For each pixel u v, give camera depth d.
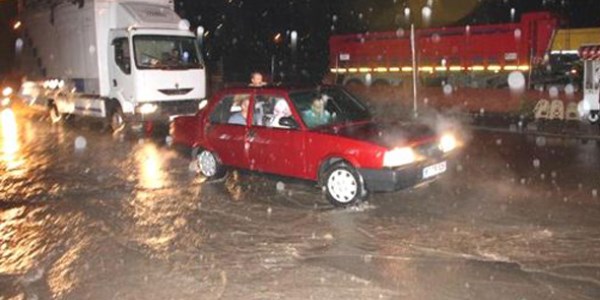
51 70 19.23
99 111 16.55
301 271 5.55
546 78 21.80
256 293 5.06
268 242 6.44
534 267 5.46
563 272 5.32
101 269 5.75
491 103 20.38
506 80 23.19
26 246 6.56
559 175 9.61
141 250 6.28
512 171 10.05
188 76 15.77
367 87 24.56
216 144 9.37
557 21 21.98
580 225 6.70
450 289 5.03
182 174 10.34
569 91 17.95
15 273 5.74
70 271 5.73
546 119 18.16
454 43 24.55
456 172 10.03
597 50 16.36
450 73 24.89
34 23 20.33
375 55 27.59
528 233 6.45
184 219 7.46
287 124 8.20
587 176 9.47
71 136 16.03
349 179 7.66
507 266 5.50
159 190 9.14
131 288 5.26
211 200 8.41
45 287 5.36
